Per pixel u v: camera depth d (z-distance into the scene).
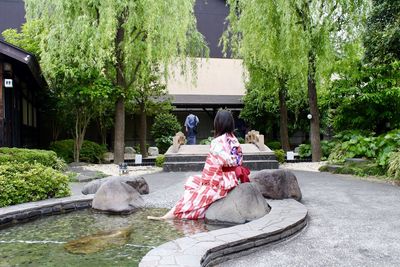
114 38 11.25
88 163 12.65
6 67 9.41
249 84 14.96
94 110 12.48
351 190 6.92
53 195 5.87
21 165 5.92
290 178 5.77
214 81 20.09
